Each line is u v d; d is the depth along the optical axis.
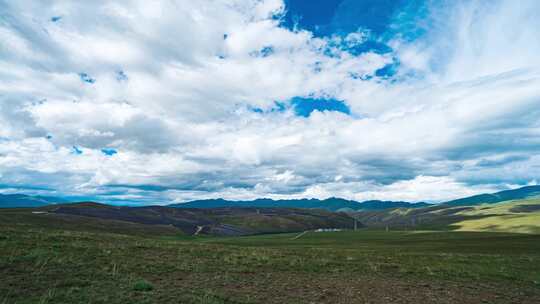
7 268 16.05
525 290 19.61
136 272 18.17
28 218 97.38
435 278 22.52
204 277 18.53
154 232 141.38
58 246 24.05
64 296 12.57
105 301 12.40
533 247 54.31
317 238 119.88
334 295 16.34
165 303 12.83
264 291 16.25
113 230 119.25
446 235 111.25
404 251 49.06
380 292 17.52
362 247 63.16
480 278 23.06
